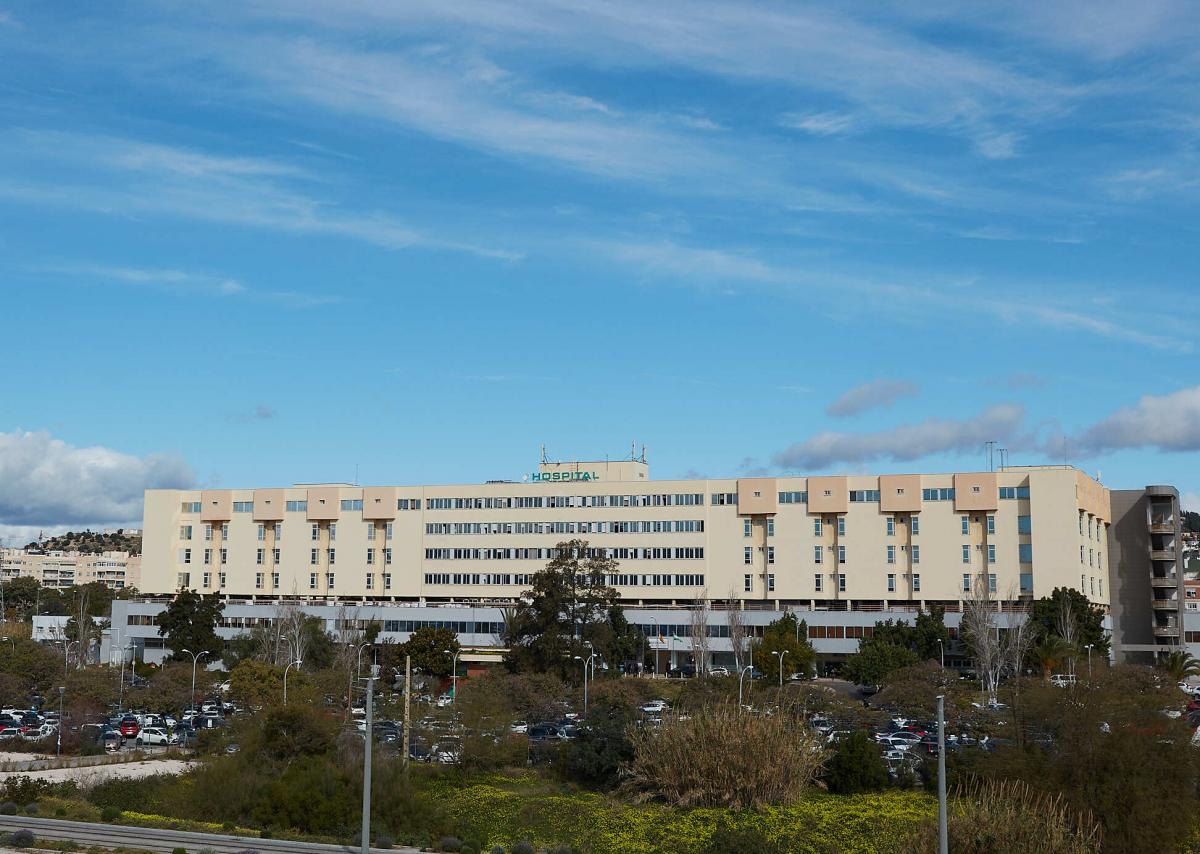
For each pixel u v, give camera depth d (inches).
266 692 5339.6
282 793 3166.8
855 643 7140.8
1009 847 2381.9
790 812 3147.1
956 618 6993.1
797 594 7544.3
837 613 7219.5
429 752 4146.2
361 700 5585.6
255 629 7229.3
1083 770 2915.8
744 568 7672.2
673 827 3024.1
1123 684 3437.5
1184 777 2908.5
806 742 3427.7
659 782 3356.3
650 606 7790.4
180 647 7185.0
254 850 2728.8
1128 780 2856.8
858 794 3403.1
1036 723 3164.4
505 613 7145.7
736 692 4909.0
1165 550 7721.5
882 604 7377.0
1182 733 2999.5
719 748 3289.9
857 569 7431.1
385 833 2970.0
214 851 2657.5
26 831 2733.8
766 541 7647.6
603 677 6397.6
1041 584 7007.9
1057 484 7066.9
